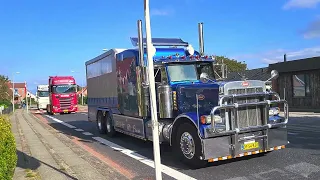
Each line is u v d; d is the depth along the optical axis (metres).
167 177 7.14
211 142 7.32
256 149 7.76
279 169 7.36
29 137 13.75
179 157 8.18
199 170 7.61
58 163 8.30
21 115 34.69
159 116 9.06
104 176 7.17
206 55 10.05
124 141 12.57
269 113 7.93
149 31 5.28
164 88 8.89
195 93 8.11
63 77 34.91
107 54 13.27
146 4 5.23
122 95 11.72
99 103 14.84
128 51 10.94
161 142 9.24
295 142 10.58
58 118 27.64
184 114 7.89
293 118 18.81
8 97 74.50
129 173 7.66
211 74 9.91
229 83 7.39
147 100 9.29
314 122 16.44
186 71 9.44
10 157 5.48
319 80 23.94
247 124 7.61
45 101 46.69
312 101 24.53
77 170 7.63
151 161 8.91
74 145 11.67
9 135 5.68
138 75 9.13
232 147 7.48
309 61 24.12
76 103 35.09
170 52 10.56
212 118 7.15
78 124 20.77
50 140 12.88
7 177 5.02
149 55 5.31
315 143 10.30
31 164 8.13
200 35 10.49
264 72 31.09
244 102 7.57
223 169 7.59
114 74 12.52
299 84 25.59
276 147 8.03
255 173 7.15
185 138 7.93
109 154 10.12
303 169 7.26
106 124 14.16
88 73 16.69
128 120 11.30
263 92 7.82
